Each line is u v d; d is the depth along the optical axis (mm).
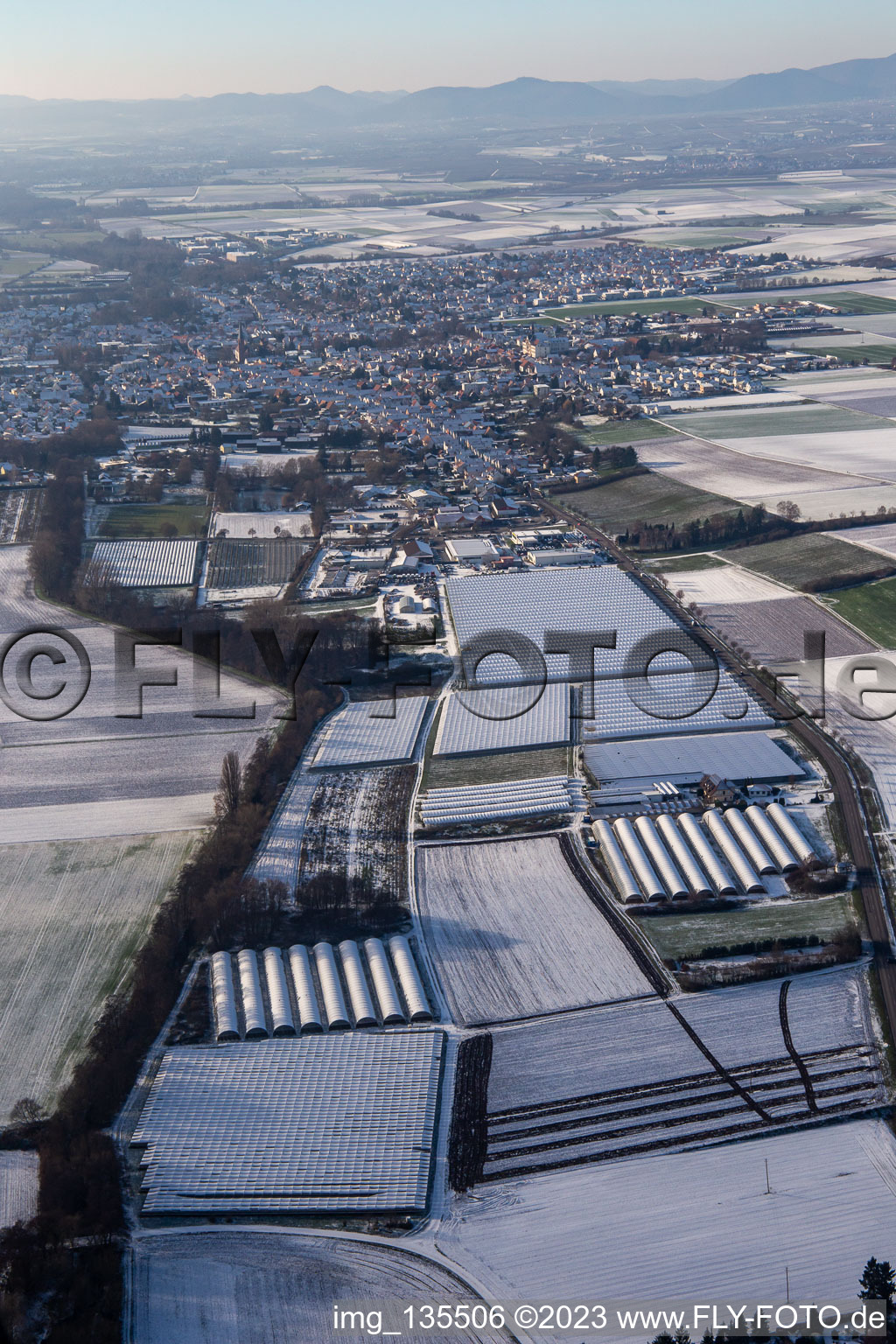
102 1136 176625
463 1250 158875
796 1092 183250
